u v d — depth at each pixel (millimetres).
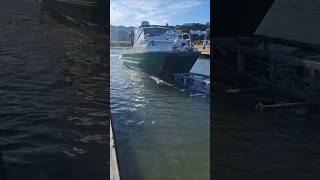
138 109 7121
